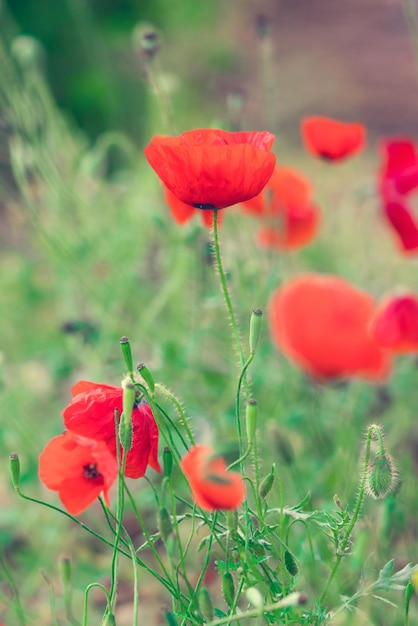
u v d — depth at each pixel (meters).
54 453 0.79
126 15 3.02
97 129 2.49
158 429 0.78
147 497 1.06
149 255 1.53
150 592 1.12
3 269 1.71
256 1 4.67
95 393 0.77
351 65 3.96
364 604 0.90
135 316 1.38
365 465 0.78
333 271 1.57
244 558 0.78
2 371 1.11
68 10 2.53
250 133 0.80
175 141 0.77
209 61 3.46
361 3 4.71
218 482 0.71
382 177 1.03
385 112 3.50
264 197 1.13
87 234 1.37
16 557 1.16
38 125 1.55
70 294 1.43
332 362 1.05
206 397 1.23
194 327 1.19
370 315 1.06
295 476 1.00
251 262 1.20
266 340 1.28
